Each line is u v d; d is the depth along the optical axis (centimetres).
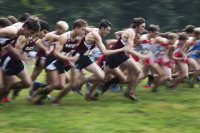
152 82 2675
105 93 2452
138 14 8256
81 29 1948
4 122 1659
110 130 1570
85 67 2069
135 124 1658
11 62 1895
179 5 8062
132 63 2120
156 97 2288
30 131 1546
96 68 2072
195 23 8106
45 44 2156
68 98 2247
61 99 2191
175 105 2025
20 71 1922
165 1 7950
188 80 2744
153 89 2489
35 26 1773
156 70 2433
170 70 2481
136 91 2538
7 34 1781
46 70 1977
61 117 1747
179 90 2584
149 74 2647
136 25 2108
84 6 7831
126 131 1563
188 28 2628
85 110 1897
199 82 2909
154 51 2430
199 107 1980
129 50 2078
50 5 7794
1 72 1862
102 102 2123
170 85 2600
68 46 1984
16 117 1738
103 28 2033
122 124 1653
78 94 2350
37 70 2264
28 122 1656
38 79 3222
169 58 2458
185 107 1980
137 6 8188
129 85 2148
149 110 1906
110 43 2444
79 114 1806
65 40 1945
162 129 1599
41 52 2217
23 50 2016
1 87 1856
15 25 1795
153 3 8062
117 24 8012
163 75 2456
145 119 1739
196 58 2712
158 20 8125
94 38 2009
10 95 2348
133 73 2131
